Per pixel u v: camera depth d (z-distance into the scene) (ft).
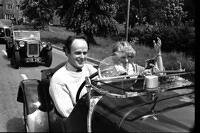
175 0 103.35
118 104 9.09
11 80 30.68
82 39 11.28
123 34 80.69
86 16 71.20
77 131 9.96
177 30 58.29
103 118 8.96
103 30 74.74
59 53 57.77
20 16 231.71
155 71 11.05
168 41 59.21
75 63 11.21
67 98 11.11
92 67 12.89
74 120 10.16
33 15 141.08
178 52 52.16
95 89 9.46
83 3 71.00
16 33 41.96
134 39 70.08
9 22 82.12
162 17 105.29
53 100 11.11
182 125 7.37
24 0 139.85
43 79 12.96
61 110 10.79
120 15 110.52
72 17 73.51
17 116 18.60
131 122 8.02
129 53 11.96
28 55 39.83
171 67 36.37
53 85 11.11
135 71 12.37
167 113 8.08
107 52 53.98
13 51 39.19
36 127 11.43
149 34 67.36
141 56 47.06
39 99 11.98
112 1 74.79
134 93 8.82
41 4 137.69
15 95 24.17
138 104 8.82
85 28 70.64
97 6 72.33
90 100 9.50
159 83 10.28
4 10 249.14
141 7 109.40
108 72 11.12
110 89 9.82
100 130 9.00
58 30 147.13
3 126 16.61
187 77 10.80
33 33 42.91
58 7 80.89
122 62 11.98
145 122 7.79
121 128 8.14
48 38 88.84
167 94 9.59
